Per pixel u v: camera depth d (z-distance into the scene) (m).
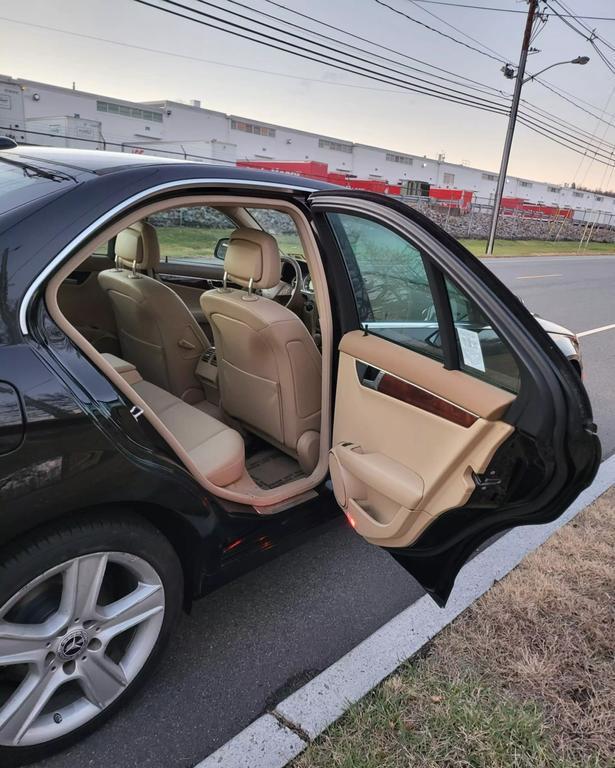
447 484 1.75
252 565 2.07
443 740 1.71
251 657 2.06
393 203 1.78
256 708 1.86
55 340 1.44
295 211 2.14
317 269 2.17
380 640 2.10
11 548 1.41
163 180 1.71
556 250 29.09
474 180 60.16
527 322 1.54
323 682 1.91
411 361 1.83
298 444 2.41
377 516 2.00
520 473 1.62
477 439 1.64
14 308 1.36
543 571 2.53
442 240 1.66
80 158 1.86
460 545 1.88
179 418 2.33
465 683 1.92
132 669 1.72
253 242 2.20
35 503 1.37
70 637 1.54
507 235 32.34
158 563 1.69
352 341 2.07
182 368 2.97
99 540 1.52
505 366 1.58
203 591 1.93
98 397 1.48
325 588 2.46
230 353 2.48
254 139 41.03
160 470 1.62
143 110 34.03
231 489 2.05
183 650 2.07
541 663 2.02
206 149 28.67
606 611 2.30
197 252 3.68
